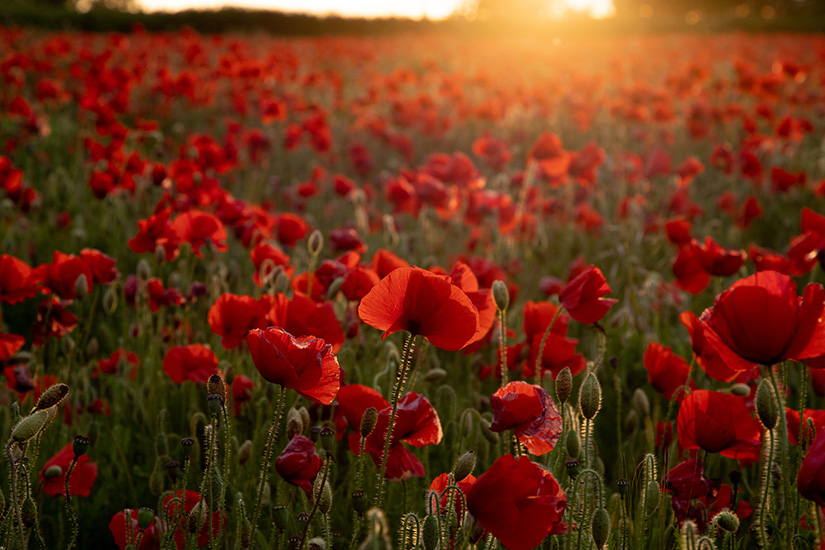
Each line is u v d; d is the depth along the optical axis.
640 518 1.84
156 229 3.37
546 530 1.46
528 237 5.23
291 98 11.90
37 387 2.84
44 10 36.00
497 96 12.40
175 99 11.80
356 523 1.78
